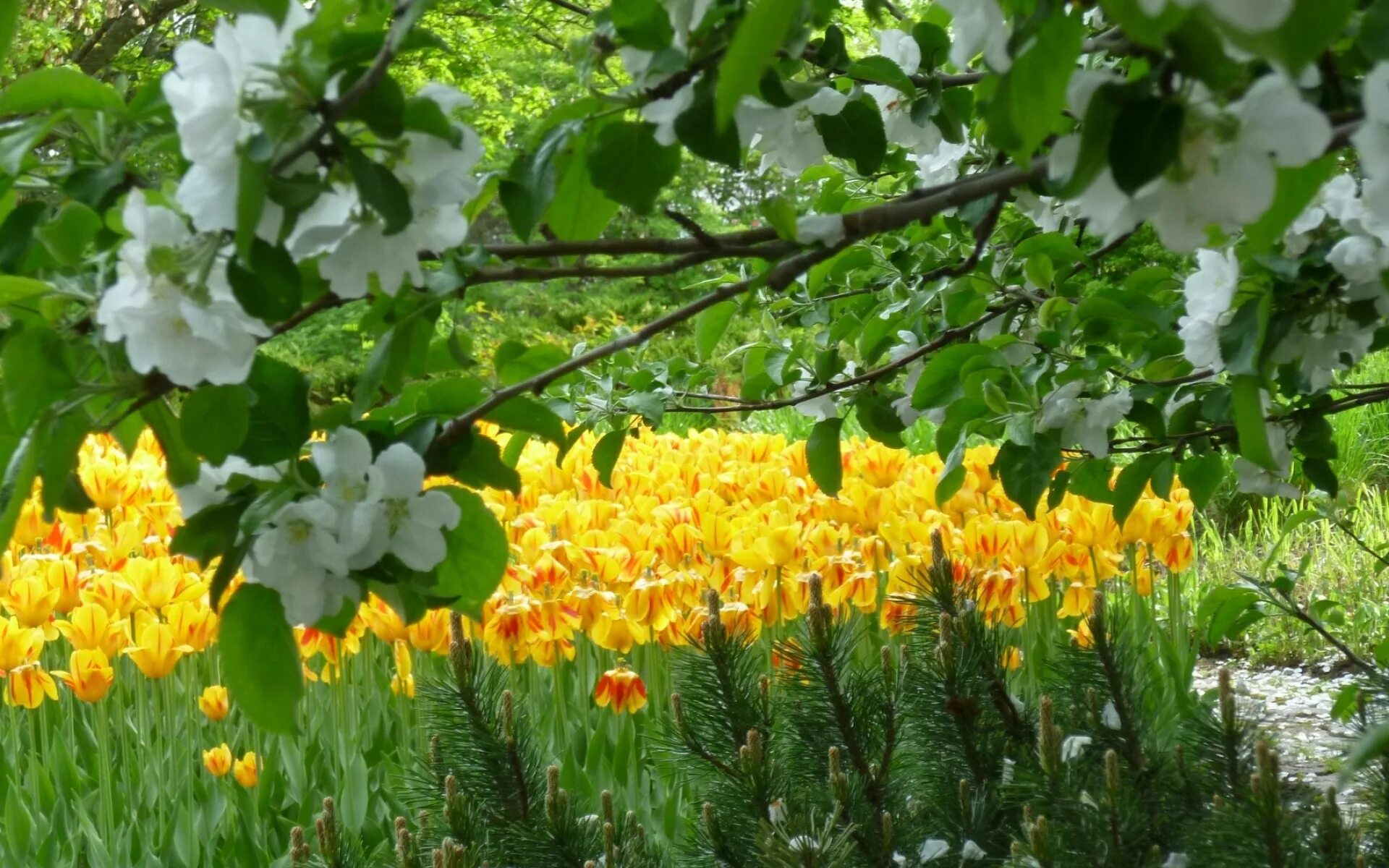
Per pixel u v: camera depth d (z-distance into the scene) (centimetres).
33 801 328
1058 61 81
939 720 224
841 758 219
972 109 191
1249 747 203
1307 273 166
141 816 340
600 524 391
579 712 371
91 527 396
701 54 112
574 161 127
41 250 109
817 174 246
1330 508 276
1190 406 229
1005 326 238
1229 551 721
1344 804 263
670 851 262
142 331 91
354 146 89
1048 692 242
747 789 204
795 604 347
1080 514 382
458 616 232
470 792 225
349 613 117
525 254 122
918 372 247
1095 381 217
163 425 112
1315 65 98
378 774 350
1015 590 364
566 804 209
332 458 108
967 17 83
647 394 242
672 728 234
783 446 500
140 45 1180
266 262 91
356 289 97
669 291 1402
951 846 211
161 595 335
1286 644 593
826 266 246
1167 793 204
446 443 123
